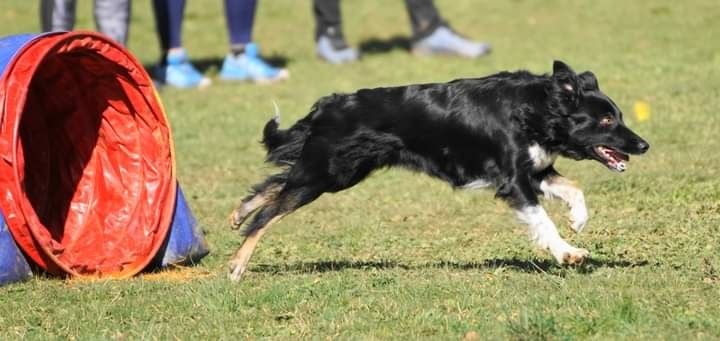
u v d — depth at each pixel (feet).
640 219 46.68
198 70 96.63
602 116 35.55
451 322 30.55
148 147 42.11
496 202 52.47
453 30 100.63
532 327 29.19
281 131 38.40
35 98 44.21
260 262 42.11
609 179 54.13
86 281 37.91
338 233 47.14
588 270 36.47
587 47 99.71
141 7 119.85
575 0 122.01
